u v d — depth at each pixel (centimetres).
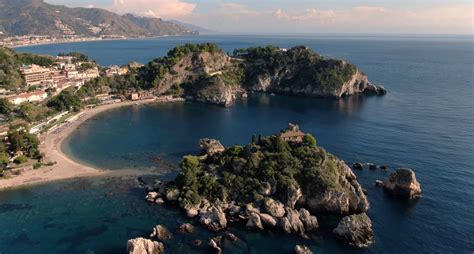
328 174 12162
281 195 11969
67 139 19550
